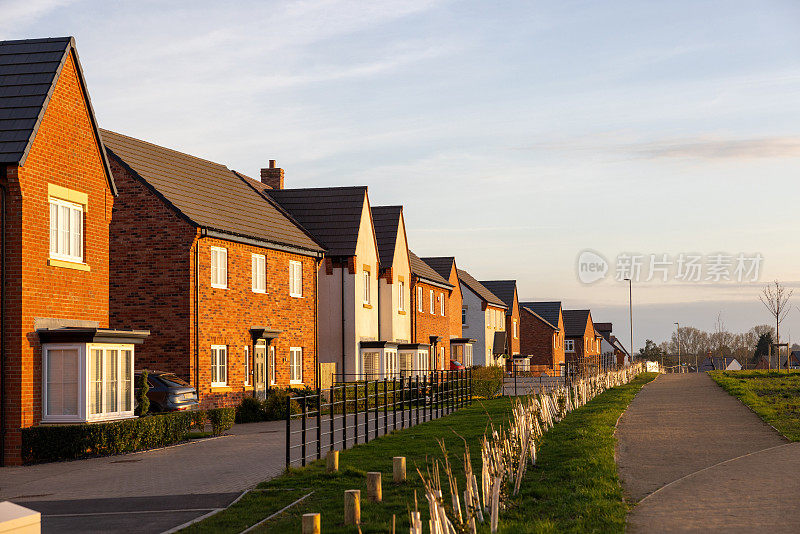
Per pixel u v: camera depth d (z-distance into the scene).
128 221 28.41
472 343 62.53
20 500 14.23
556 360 84.31
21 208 19.55
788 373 43.25
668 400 28.89
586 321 96.75
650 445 17.62
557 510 11.70
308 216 40.06
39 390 19.92
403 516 11.73
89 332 19.73
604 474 14.02
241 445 21.03
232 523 11.83
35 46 21.67
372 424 25.56
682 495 12.23
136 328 27.97
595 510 11.41
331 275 38.50
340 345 38.22
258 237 31.25
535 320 82.31
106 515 12.70
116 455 19.81
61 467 18.17
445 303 54.69
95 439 19.34
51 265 20.55
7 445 19.06
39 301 20.08
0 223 19.50
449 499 13.02
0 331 19.36
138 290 28.09
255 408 28.52
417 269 49.03
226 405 29.14
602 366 40.97
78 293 21.69
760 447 16.78
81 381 19.86
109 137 30.66
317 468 16.30
